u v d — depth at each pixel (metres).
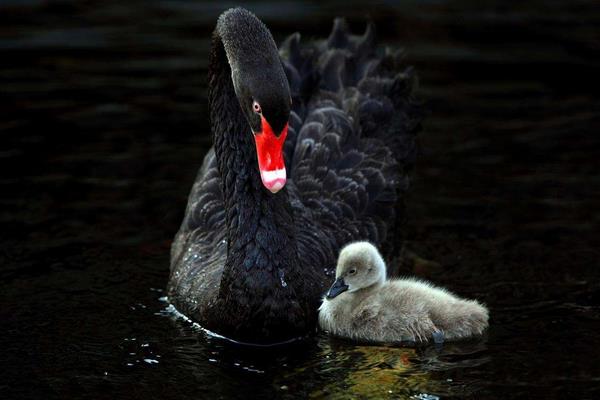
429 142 16.11
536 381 10.09
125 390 9.96
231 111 11.09
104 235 13.54
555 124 16.62
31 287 12.17
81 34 19.75
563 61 18.75
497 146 15.95
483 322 11.09
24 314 11.54
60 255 12.98
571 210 14.09
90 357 10.62
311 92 13.49
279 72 9.95
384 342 11.11
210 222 12.27
